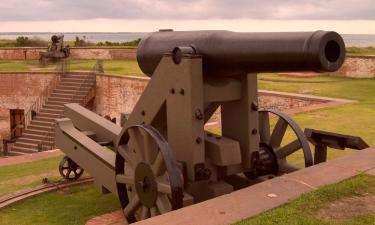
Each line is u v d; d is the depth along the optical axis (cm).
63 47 2553
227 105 455
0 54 2945
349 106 1196
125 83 1970
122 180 461
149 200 420
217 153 436
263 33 374
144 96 455
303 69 342
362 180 400
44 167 760
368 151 495
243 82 439
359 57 1864
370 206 350
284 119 505
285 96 1394
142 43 469
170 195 392
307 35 331
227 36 400
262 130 518
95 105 2184
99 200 580
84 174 678
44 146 1792
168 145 402
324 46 319
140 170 429
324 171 427
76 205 564
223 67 405
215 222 315
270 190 378
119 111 2028
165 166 398
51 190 615
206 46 407
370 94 1432
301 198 359
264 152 504
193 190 427
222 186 442
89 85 2153
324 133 534
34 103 2230
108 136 584
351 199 363
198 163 416
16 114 2311
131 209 450
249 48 371
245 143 447
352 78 1864
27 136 1916
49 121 1984
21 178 692
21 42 4028
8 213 541
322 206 348
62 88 2175
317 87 1609
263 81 1809
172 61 416
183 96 411
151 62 459
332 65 324
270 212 332
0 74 2258
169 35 452
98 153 522
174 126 425
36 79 2234
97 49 2958
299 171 428
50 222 511
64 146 592
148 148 416
